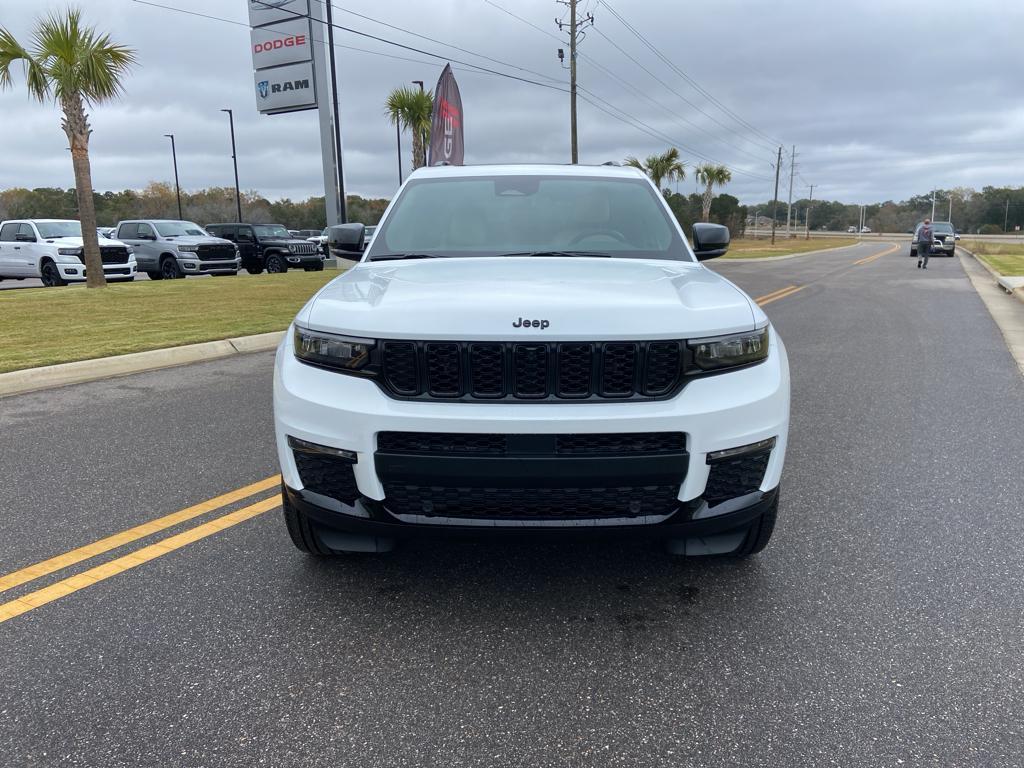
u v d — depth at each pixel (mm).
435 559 3455
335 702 2404
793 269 28703
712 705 2387
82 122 16141
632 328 2586
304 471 2838
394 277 3264
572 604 3039
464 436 2566
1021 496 4199
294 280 19359
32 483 4441
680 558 3453
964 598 3061
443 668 2596
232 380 7434
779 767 2107
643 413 2559
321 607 3016
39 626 2869
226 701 2408
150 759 2139
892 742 2203
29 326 10398
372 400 2629
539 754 2164
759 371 2791
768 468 2836
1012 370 7922
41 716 2330
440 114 22281
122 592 3137
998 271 24422
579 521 2672
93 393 6848
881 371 7883
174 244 21938
